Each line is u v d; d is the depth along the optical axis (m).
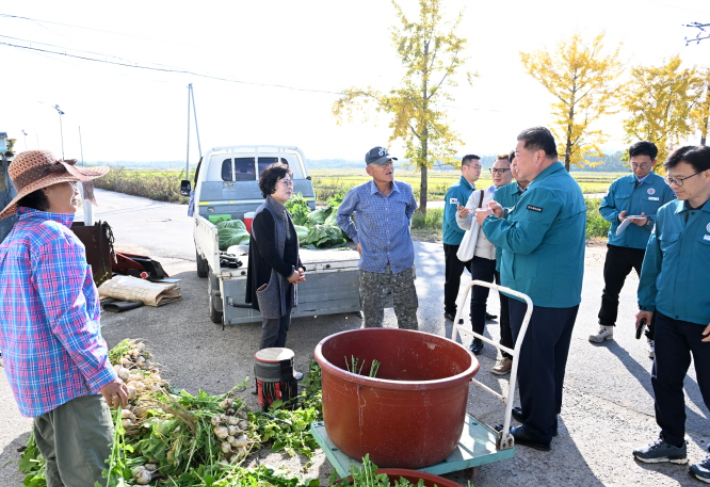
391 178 4.17
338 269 5.15
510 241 3.10
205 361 4.86
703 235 2.88
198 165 8.09
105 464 2.15
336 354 3.08
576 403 4.01
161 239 12.88
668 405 3.11
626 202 5.10
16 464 3.16
